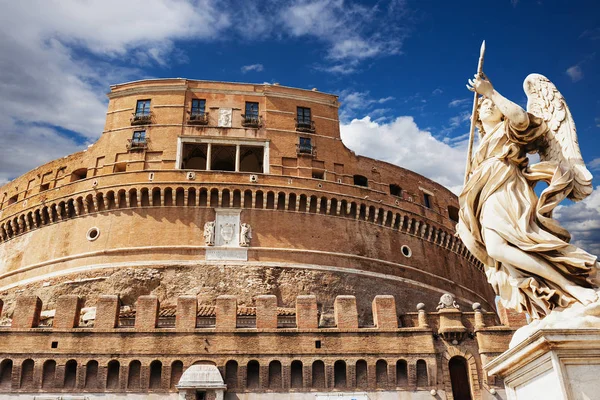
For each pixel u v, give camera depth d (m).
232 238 52.16
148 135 56.44
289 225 53.94
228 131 57.34
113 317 35.31
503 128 8.05
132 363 34.25
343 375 34.81
